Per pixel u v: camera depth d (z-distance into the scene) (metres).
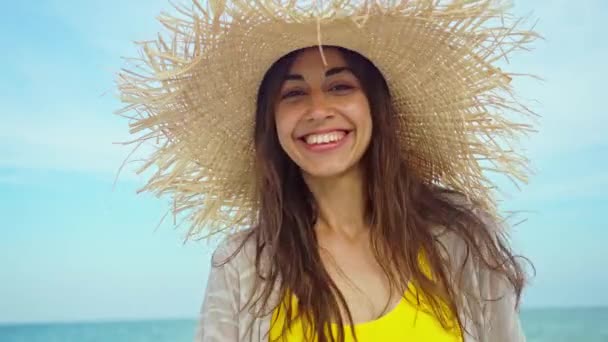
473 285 0.95
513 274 0.96
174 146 1.04
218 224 1.11
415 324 0.91
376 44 0.97
